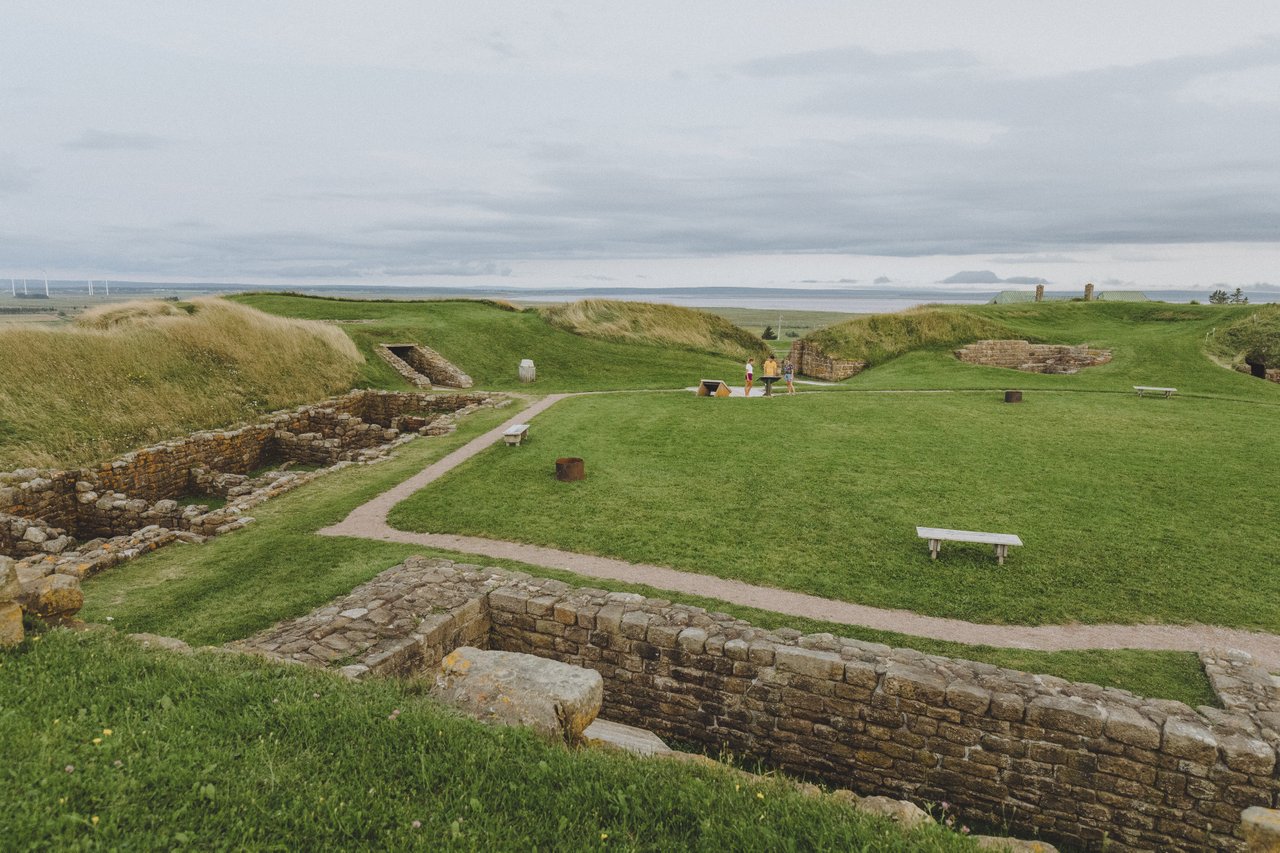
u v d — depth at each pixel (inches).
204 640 329.4
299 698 219.0
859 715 291.0
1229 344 1499.8
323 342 1205.1
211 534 536.4
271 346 1095.0
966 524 520.7
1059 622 377.4
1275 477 636.1
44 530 527.8
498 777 182.5
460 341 1498.5
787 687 302.4
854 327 1750.7
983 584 422.3
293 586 403.9
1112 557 460.8
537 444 786.2
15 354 765.9
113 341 892.6
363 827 159.6
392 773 181.2
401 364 1309.1
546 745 201.9
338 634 321.1
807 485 620.1
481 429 885.8
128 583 421.4
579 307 1839.3
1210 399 1070.4
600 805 174.7
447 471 685.9
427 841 156.2
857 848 163.9
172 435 799.1
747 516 542.0
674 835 168.2
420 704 222.4
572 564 450.6
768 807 180.9
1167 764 248.5
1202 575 434.0
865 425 877.2
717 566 447.2
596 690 230.8
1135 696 276.2
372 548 473.4
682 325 1909.4
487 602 373.7
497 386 1317.7
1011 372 1407.5
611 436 823.1
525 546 483.8
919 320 1759.4
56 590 275.6
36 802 149.4
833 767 298.5
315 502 597.6
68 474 622.5
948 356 1583.4
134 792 160.1
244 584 409.7
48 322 1050.1
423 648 321.7
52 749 171.5
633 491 606.5
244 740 193.0
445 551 469.7
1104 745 256.5
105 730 183.5
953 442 778.8
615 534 505.0
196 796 161.8
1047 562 453.7
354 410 1099.9
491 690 226.8
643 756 219.5
